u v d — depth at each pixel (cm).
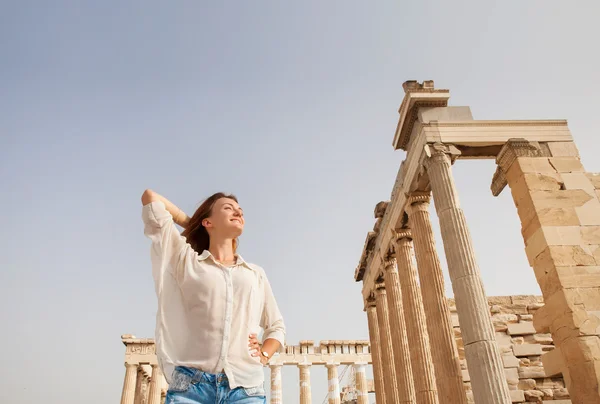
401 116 1973
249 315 355
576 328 1438
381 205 2634
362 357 4844
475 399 1448
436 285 1897
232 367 328
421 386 2038
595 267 1537
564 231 1599
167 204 390
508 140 1783
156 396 4425
